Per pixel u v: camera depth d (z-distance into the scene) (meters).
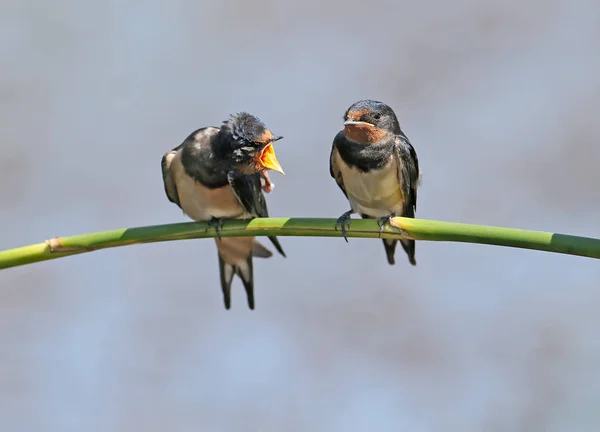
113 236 7.63
